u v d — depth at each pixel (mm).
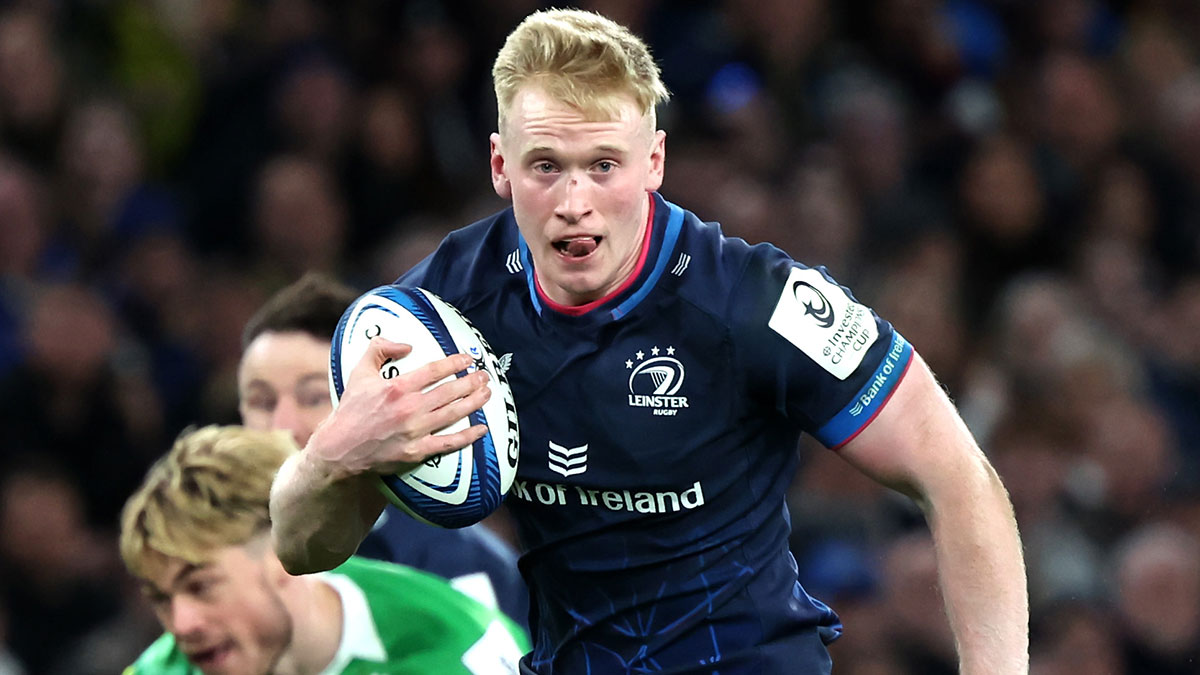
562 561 10648
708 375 10172
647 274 10242
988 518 10078
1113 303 30656
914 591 21734
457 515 9820
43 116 27859
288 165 28297
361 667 12836
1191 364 29672
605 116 9516
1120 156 33688
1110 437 25094
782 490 10648
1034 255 31641
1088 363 26016
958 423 10305
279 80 29078
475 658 13039
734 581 10461
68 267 27047
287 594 12367
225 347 26578
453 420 9508
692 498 10305
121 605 23656
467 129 30828
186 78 30578
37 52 27797
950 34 33594
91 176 27750
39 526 23172
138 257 27328
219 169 28750
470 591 14469
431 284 10844
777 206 28844
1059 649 22656
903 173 31328
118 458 24703
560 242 9688
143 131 30000
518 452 10234
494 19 31062
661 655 10531
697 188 28375
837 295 10297
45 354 24172
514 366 10414
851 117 30828
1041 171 32219
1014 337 27094
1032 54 35125
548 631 11078
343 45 30219
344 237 28953
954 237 31375
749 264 10289
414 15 30750
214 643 12273
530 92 9617
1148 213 33062
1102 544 24578
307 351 13812
